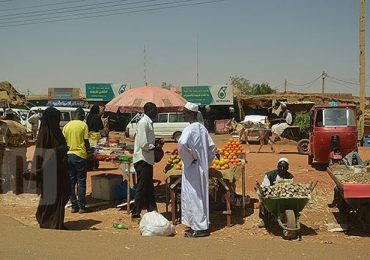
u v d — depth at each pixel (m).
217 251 6.21
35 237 6.82
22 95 36.50
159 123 28.33
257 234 7.82
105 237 6.90
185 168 7.66
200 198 7.63
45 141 7.66
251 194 11.14
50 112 7.71
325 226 8.29
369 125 27.84
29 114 27.89
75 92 43.84
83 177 9.38
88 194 11.26
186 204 7.67
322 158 15.03
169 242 6.68
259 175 13.96
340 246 6.63
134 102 10.30
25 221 8.54
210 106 39.16
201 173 7.66
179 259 5.79
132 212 8.71
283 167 8.30
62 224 7.85
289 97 36.72
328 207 9.73
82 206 9.38
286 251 6.27
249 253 6.14
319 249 6.40
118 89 39.72
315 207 9.73
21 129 11.44
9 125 11.17
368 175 7.95
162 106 10.25
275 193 7.50
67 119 25.48
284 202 7.41
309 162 16.44
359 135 24.20
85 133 9.30
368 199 7.31
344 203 8.97
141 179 8.55
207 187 7.75
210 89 37.72
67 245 6.39
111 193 10.30
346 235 7.70
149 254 6.00
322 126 14.99
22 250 6.11
